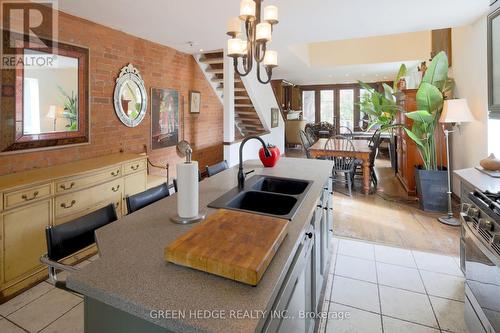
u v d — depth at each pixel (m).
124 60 3.61
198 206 1.49
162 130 4.36
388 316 1.93
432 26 3.33
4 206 2.02
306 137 6.00
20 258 2.13
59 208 2.39
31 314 1.94
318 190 1.85
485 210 1.51
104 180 2.81
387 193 4.70
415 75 6.89
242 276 0.86
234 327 0.70
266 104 6.63
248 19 1.88
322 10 2.81
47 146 2.76
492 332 1.40
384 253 2.76
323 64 6.95
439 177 3.78
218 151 5.99
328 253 2.51
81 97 3.07
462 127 3.91
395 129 5.93
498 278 1.34
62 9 2.79
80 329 1.82
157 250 1.07
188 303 0.78
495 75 2.21
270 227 1.14
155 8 2.75
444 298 2.10
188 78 4.92
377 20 3.11
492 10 2.25
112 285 0.86
